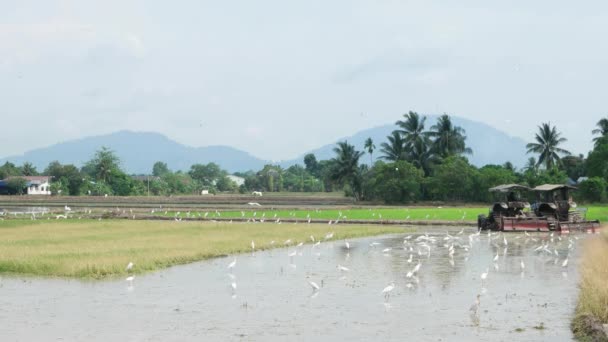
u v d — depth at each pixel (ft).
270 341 59.26
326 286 89.71
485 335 60.85
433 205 378.12
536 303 76.38
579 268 104.88
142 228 190.08
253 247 132.16
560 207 192.34
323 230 188.03
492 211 196.13
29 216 257.75
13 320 68.18
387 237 174.50
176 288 87.71
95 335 61.77
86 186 551.18
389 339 59.67
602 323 60.85
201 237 157.79
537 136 420.77
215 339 59.98
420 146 429.79
